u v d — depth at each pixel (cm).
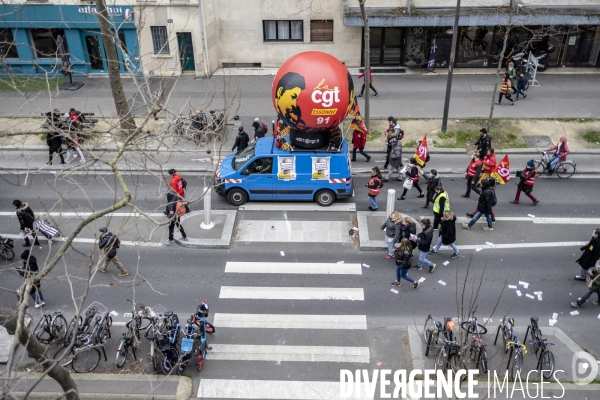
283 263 1600
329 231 1741
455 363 1214
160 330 1241
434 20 2706
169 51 2803
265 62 2986
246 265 1590
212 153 2164
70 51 2819
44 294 1466
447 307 1434
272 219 1797
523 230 1739
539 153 2192
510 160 2153
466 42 2911
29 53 2817
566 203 1883
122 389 1191
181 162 2128
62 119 2008
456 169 2103
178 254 1634
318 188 1836
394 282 1516
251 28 2902
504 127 2364
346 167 1811
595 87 2736
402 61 2994
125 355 1253
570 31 2873
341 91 1683
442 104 2569
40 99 2586
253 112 2491
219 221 1767
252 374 1245
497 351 1235
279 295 1477
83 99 2598
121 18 2697
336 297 1470
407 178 1852
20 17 2720
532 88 2727
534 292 1483
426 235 1504
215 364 1270
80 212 1806
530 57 2794
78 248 1642
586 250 1466
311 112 1686
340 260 1614
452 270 1568
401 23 2727
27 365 1249
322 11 2848
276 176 1820
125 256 1617
